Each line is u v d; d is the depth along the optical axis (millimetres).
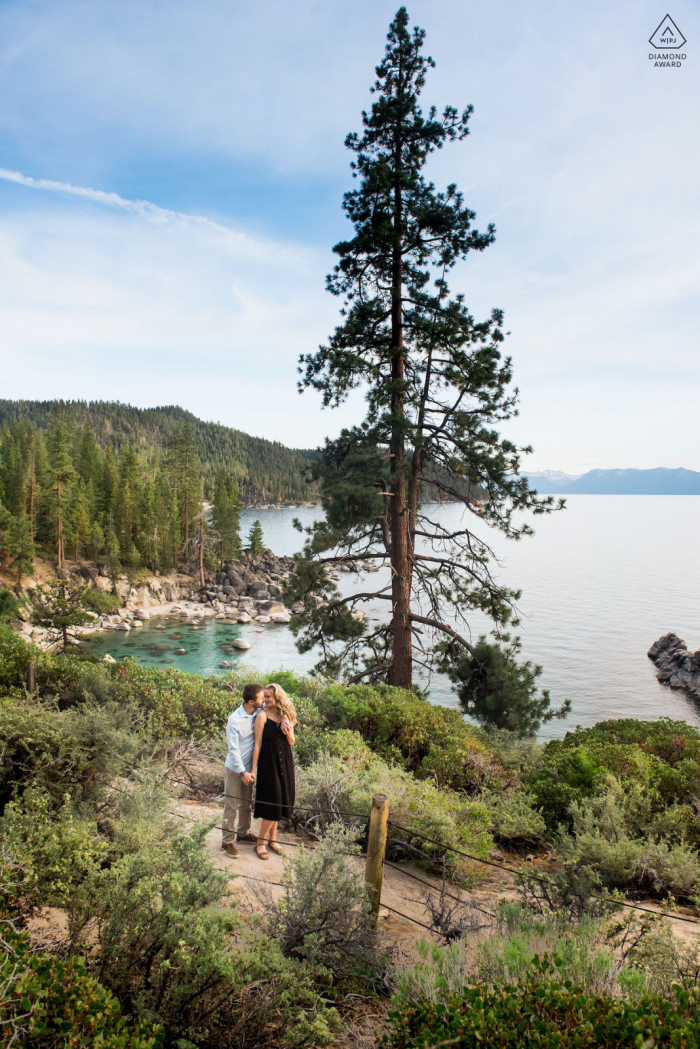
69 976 2615
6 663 9469
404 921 5219
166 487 95000
